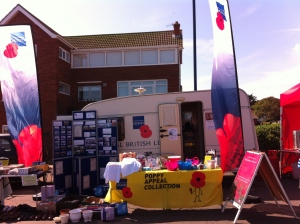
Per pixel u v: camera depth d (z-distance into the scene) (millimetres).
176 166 6980
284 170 10953
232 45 7199
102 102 10172
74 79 23719
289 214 6609
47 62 20844
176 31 24516
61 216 6395
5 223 6504
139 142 9961
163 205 6867
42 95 20688
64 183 8930
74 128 9344
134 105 10086
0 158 10078
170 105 9969
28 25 9016
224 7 7305
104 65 23766
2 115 20734
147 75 23391
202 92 9938
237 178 6668
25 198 8828
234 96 7270
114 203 6922
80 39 25953
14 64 9125
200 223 6168
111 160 9234
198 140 11289
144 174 6934
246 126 9508
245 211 6891
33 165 8898
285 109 11234
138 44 24016
